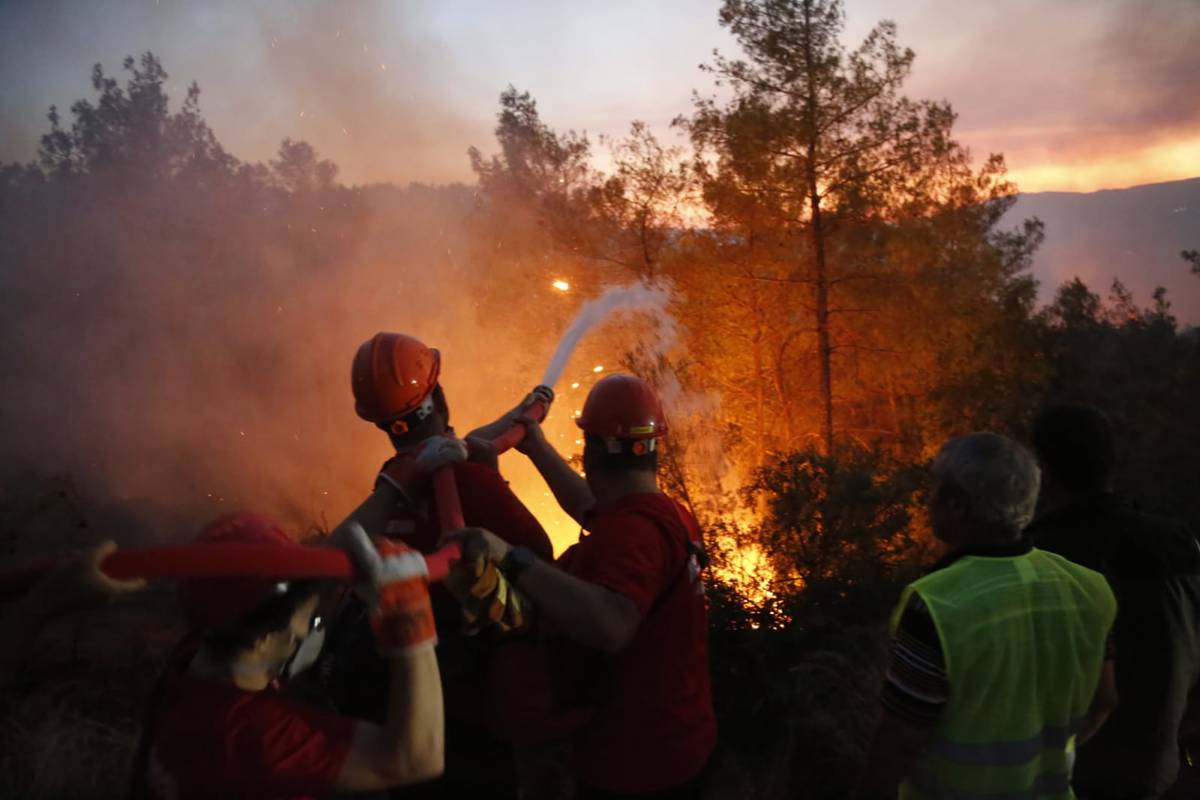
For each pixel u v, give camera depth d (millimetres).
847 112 11258
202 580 1712
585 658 2408
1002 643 2145
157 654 5551
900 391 12008
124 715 4801
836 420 12234
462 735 2684
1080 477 2848
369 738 1698
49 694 4645
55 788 4082
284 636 1767
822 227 11352
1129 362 11508
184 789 1669
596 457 2508
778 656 5215
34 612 1390
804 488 6223
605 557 2295
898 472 7602
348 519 2568
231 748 1665
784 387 11859
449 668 2566
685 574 2420
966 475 2244
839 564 5988
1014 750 2168
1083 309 13023
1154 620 2723
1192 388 10508
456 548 1985
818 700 4859
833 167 11203
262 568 1490
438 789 2688
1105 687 2479
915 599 2213
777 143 10945
